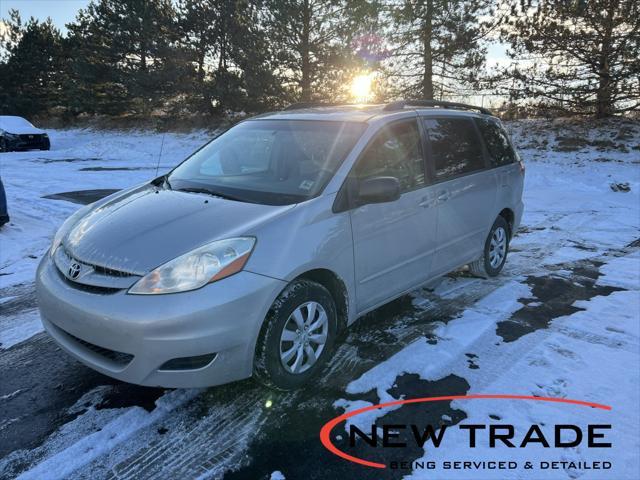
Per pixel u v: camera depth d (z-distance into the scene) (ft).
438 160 14.23
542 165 50.55
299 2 67.10
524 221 27.40
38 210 27.86
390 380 10.93
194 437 9.10
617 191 37.11
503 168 17.26
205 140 81.97
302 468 8.38
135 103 102.78
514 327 13.57
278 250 9.64
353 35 66.74
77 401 10.18
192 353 8.77
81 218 11.80
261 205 10.64
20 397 10.29
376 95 68.08
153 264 9.09
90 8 100.07
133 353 8.77
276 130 13.46
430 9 60.95
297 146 12.47
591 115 62.44
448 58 64.18
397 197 11.25
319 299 10.41
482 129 16.97
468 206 15.23
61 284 9.86
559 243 22.62
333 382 10.84
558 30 54.65
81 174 46.11
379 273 12.14
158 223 10.20
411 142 13.48
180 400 10.19
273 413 9.80
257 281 9.25
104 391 10.52
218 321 8.85
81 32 103.14
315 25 68.69
